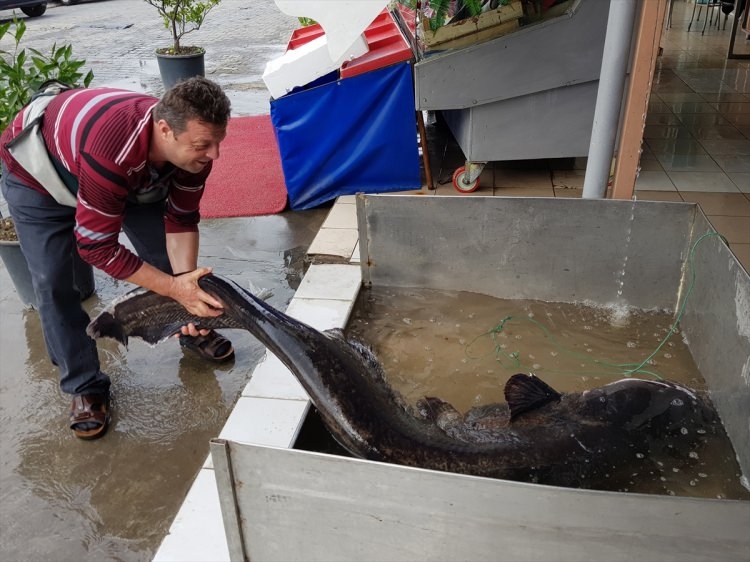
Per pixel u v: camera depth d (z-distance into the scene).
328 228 4.44
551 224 3.37
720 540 1.60
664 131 6.13
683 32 10.72
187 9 9.09
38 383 3.27
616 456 2.39
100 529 2.43
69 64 3.72
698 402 2.66
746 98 7.06
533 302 3.58
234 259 4.35
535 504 1.61
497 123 4.68
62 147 2.30
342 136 4.84
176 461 2.74
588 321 3.40
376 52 4.99
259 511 1.82
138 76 9.20
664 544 1.63
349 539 1.81
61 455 2.80
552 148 4.78
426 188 5.12
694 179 5.02
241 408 2.81
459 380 2.98
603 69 3.23
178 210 2.77
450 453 2.20
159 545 2.35
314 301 3.60
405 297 3.66
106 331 2.56
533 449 2.31
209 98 2.06
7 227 3.78
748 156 5.47
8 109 3.53
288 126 4.77
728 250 2.77
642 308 3.46
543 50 4.38
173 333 2.54
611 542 1.65
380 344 3.26
